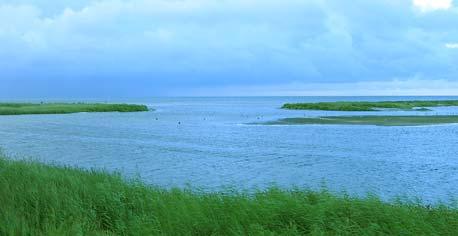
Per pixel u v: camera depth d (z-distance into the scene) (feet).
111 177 43.96
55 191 32.30
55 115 277.85
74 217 28.66
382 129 163.12
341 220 27.94
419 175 76.28
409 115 244.83
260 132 157.28
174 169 81.82
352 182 69.77
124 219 29.84
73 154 102.06
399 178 73.31
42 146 116.88
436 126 174.19
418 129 162.71
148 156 99.66
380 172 78.79
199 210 28.76
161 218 28.55
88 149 111.65
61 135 147.23
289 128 171.63
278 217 28.19
